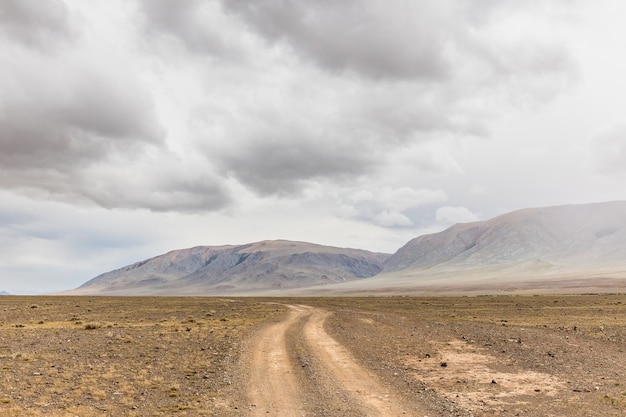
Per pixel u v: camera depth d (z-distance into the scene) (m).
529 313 61.69
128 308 73.88
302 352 29.62
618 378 21.59
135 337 35.75
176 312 65.50
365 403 17.64
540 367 24.45
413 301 107.56
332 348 31.39
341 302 110.12
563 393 19.08
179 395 18.95
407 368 24.72
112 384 20.50
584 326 42.75
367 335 38.78
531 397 18.58
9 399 17.44
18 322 47.91
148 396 18.72
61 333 37.84
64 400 17.78
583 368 24.02
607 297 100.69
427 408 17.00
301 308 81.50
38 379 20.89
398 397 18.59
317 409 16.84
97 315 58.66
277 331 41.78
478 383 21.16
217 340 34.84
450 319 55.47
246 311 70.56
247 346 32.00
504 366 25.02
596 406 17.02
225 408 17.11
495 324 46.94
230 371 23.58
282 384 20.80
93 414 16.22
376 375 22.81
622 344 31.52
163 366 24.66
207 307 80.06
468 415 16.11
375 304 96.19
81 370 23.09
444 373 23.38
